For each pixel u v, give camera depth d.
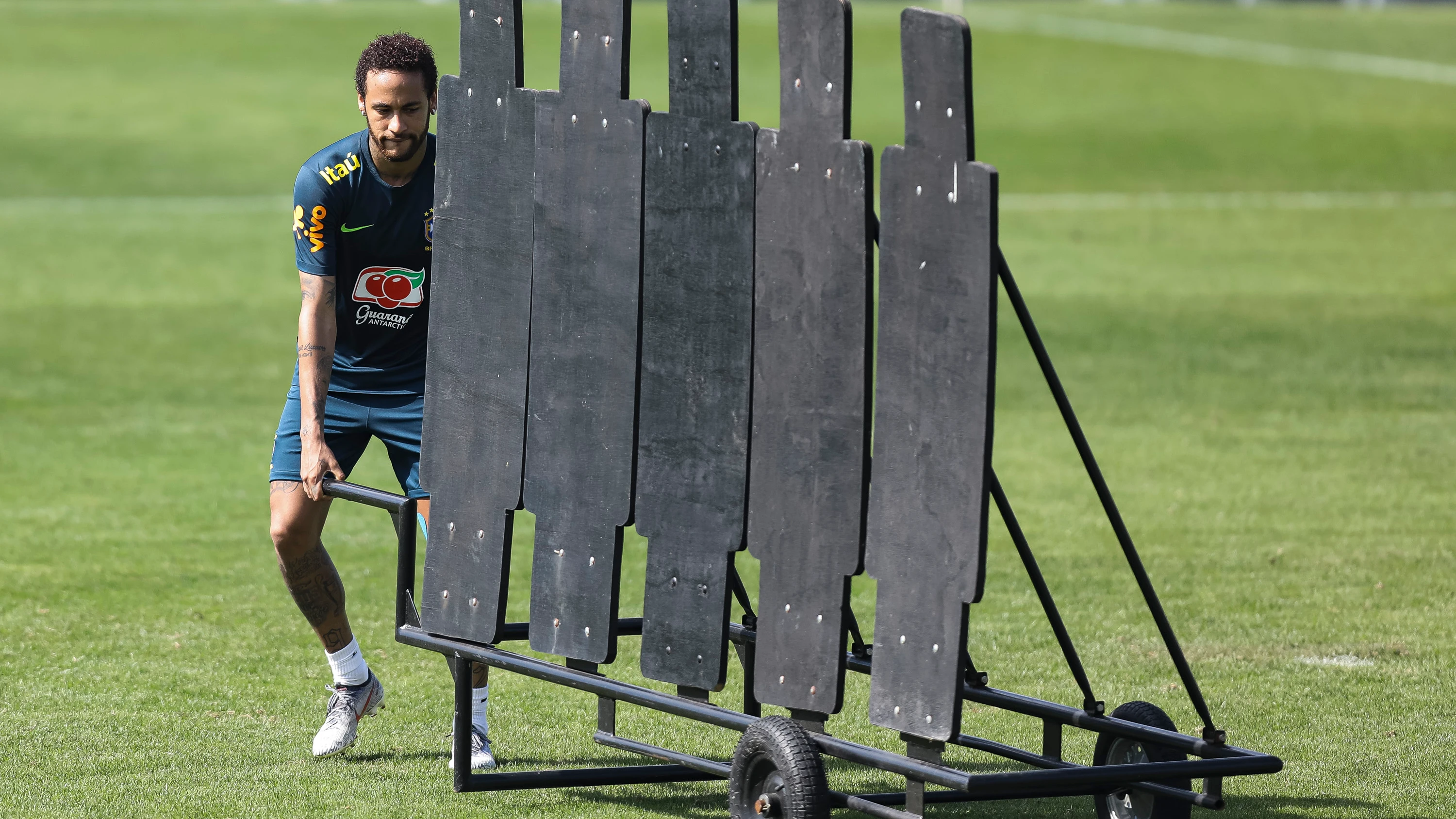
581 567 14.60
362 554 26.20
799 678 13.40
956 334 12.20
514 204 14.83
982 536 12.12
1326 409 39.75
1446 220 78.06
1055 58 137.00
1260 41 149.50
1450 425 37.62
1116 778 12.76
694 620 13.95
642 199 14.00
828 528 13.14
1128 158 98.81
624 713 18.34
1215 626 21.92
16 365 44.91
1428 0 199.88
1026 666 20.08
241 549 26.25
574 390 14.55
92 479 31.70
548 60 128.12
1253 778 15.99
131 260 64.69
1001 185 90.12
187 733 17.23
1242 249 69.81
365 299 16.66
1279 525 28.31
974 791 12.20
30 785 15.45
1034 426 38.25
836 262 12.87
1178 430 37.44
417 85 15.61
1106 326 52.41
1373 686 19.11
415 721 17.91
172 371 44.84
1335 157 99.06
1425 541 26.95
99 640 20.88
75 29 137.62
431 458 15.60
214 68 123.25
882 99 116.62
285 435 16.78
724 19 13.30
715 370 13.70
